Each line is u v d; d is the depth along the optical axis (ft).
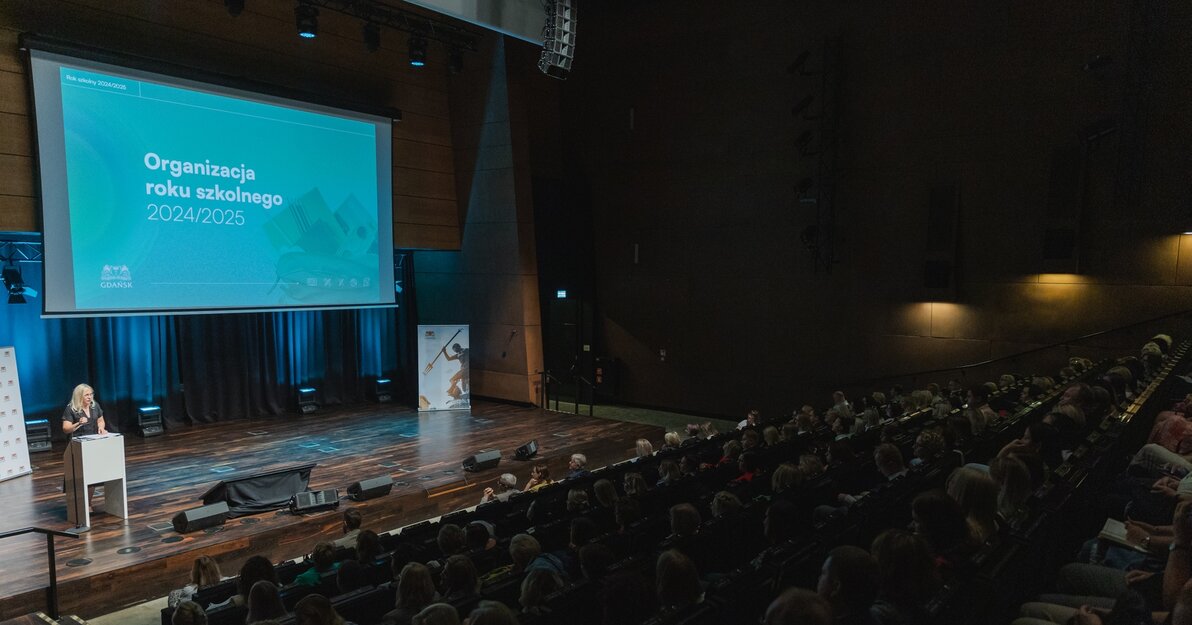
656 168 50.16
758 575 10.09
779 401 45.75
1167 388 21.13
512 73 45.52
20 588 19.98
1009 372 37.50
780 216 45.11
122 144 33.32
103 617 21.01
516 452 34.19
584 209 53.01
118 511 25.68
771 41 44.80
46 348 35.86
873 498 13.50
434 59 47.26
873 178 41.55
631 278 51.90
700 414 49.16
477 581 12.53
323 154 40.91
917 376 40.45
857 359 42.63
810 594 6.18
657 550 12.92
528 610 10.34
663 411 50.85
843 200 42.63
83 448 24.12
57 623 15.03
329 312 46.68
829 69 42.11
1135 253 33.94
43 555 22.29
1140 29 33.19
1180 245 32.83
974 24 37.81
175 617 12.44
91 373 37.42
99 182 32.65
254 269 38.27
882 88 40.98
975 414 19.16
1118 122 33.94
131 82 33.47
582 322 53.62
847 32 42.01
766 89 45.16
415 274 52.54
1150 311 33.71
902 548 7.52
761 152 45.62
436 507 29.89
